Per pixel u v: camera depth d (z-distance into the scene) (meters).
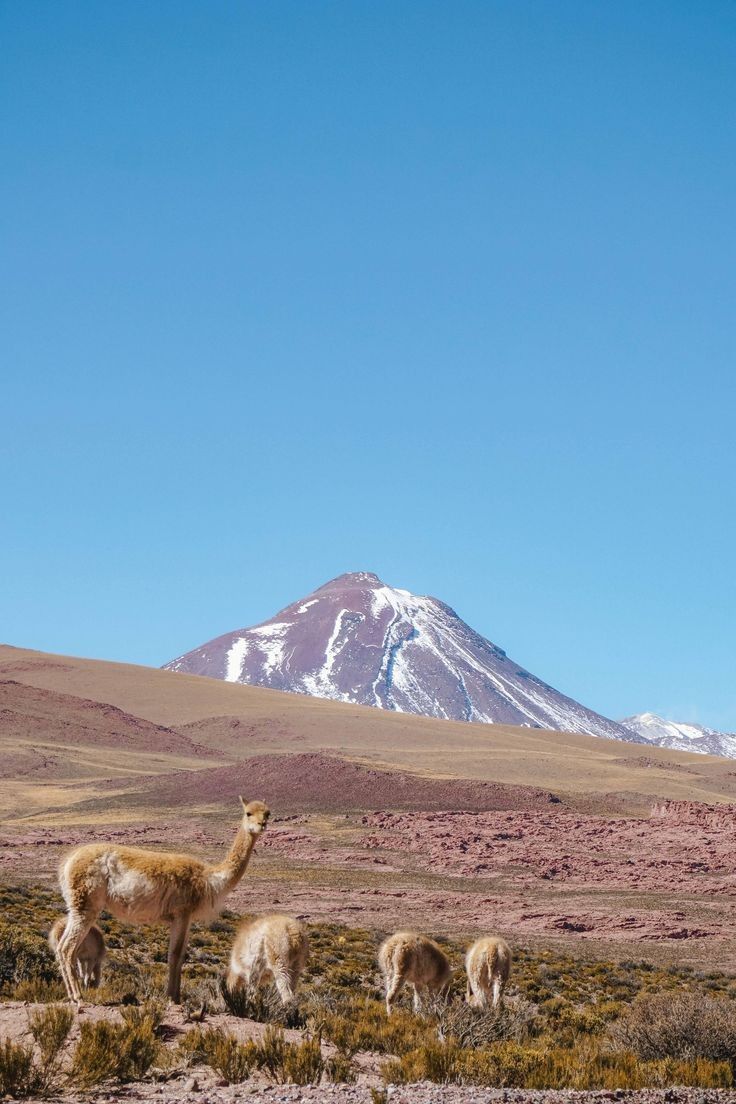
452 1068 12.85
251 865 74.75
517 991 30.42
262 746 192.38
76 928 14.20
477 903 63.91
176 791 118.44
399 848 84.00
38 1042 11.75
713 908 64.56
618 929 57.12
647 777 164.62
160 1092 11.02
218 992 16.08
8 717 171.75
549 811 112.00
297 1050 12.28
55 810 110.00
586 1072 13.54
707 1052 16.14
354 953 36.44
